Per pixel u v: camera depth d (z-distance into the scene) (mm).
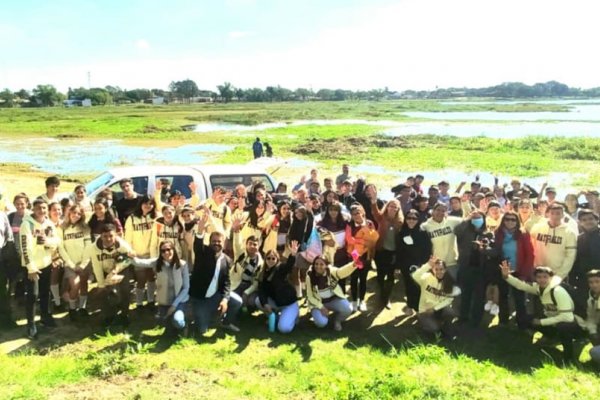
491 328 7750
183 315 7043
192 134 46469
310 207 10016
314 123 64375
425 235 7992
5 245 7348
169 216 7930
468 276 7750
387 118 75625
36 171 24703
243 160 28312
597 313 6836
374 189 10070
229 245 8648
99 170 25391
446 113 91875
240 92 170125
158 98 159125
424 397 5250
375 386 5445
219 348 6809
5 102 127062
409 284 8047
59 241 7496
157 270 7195
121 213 8672
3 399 4949
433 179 22500
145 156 30922
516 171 24516
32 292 6934
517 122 64188
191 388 5465
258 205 8742
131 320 7668
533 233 7938
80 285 7664
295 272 8680
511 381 5793
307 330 7617
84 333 7176
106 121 64250
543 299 7020
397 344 7199
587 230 7574
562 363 6633
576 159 28656
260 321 7895
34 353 6500
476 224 7793
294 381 5719
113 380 5617
